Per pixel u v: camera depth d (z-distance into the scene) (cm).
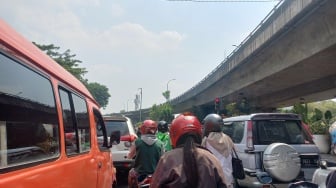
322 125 2219
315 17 1866
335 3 1670
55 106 359
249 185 788
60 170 344
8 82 260
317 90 3025
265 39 2461
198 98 5628
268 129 828
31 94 300
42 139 315
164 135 909
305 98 3831
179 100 6756
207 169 276
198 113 5659
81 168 426
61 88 388
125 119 1204
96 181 513
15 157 262
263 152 779
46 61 354
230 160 523
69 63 5472
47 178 306
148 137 645
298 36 2131
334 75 2712
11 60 266
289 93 3556
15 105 269
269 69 2698
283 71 2522
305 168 802
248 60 3009
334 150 348
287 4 2056
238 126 878
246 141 816
